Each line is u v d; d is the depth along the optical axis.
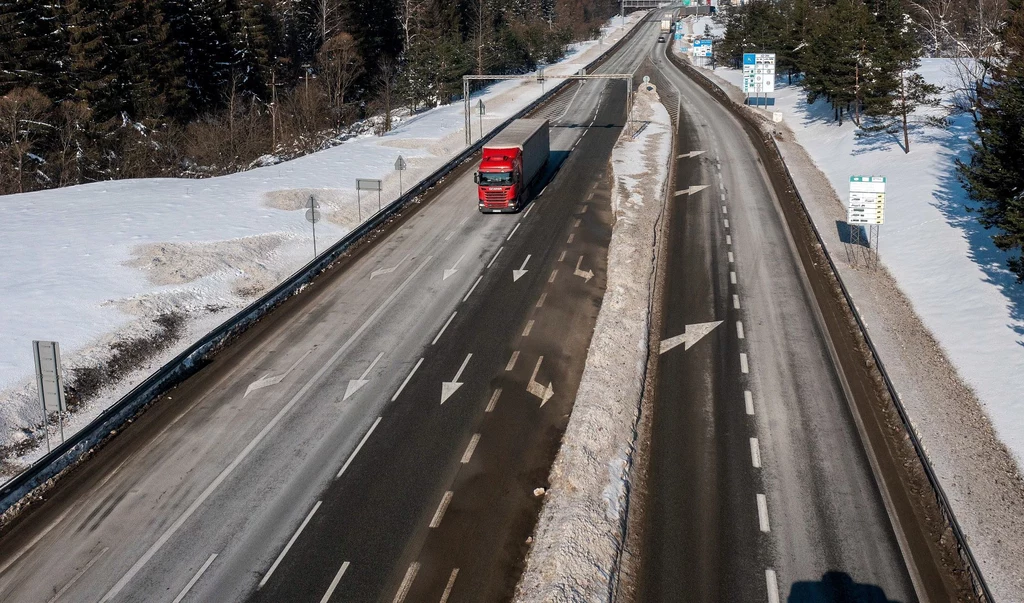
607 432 22.94
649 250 38.44
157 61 74.38
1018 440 22.70
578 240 40.62
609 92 93.25
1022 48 36.47
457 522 19.59
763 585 17.33
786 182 51.84
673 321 31.19
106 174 63.19
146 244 37.84
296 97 81.69
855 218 37.81
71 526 19.47
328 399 25.39
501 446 22.83
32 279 33.25
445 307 32.59
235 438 23.19
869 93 56.56
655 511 19.91
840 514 19.59
